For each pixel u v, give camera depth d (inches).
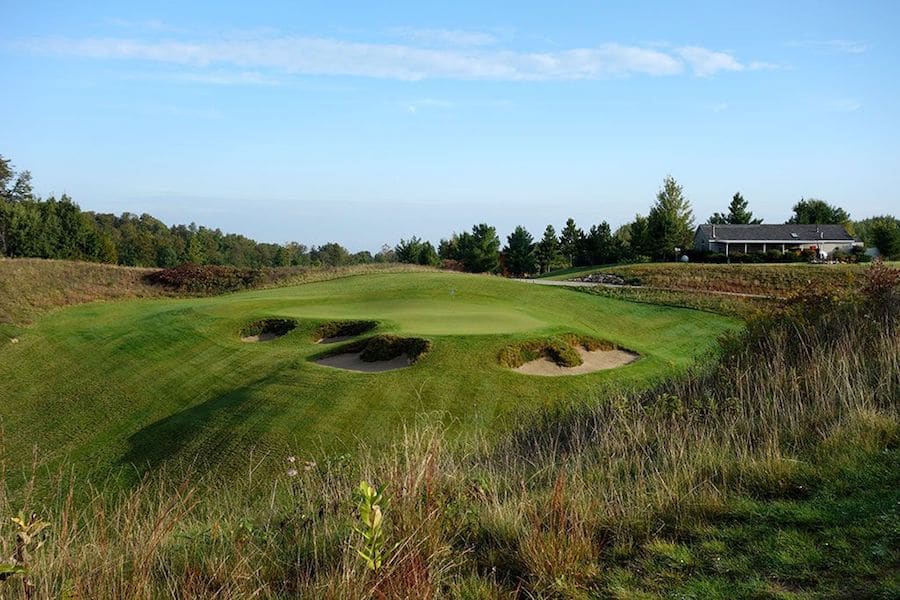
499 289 1263.5
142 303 1318.9
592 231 2581.2
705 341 933.8
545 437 306.0
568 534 162.9
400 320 819.4
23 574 129.3
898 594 124.5
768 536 156.5
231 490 324.5
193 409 605.9
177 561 161.6
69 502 173.3
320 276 1588.3
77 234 2434.8
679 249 2338.8
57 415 641.6
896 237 2181.3
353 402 544.1
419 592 135.3
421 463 190.5
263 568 155.8
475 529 173.5
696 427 243.8
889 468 183.0
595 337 741.3
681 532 166.2
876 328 308.3
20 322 1058.7
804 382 268.7
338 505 187.8
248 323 888.3
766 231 2556.6
